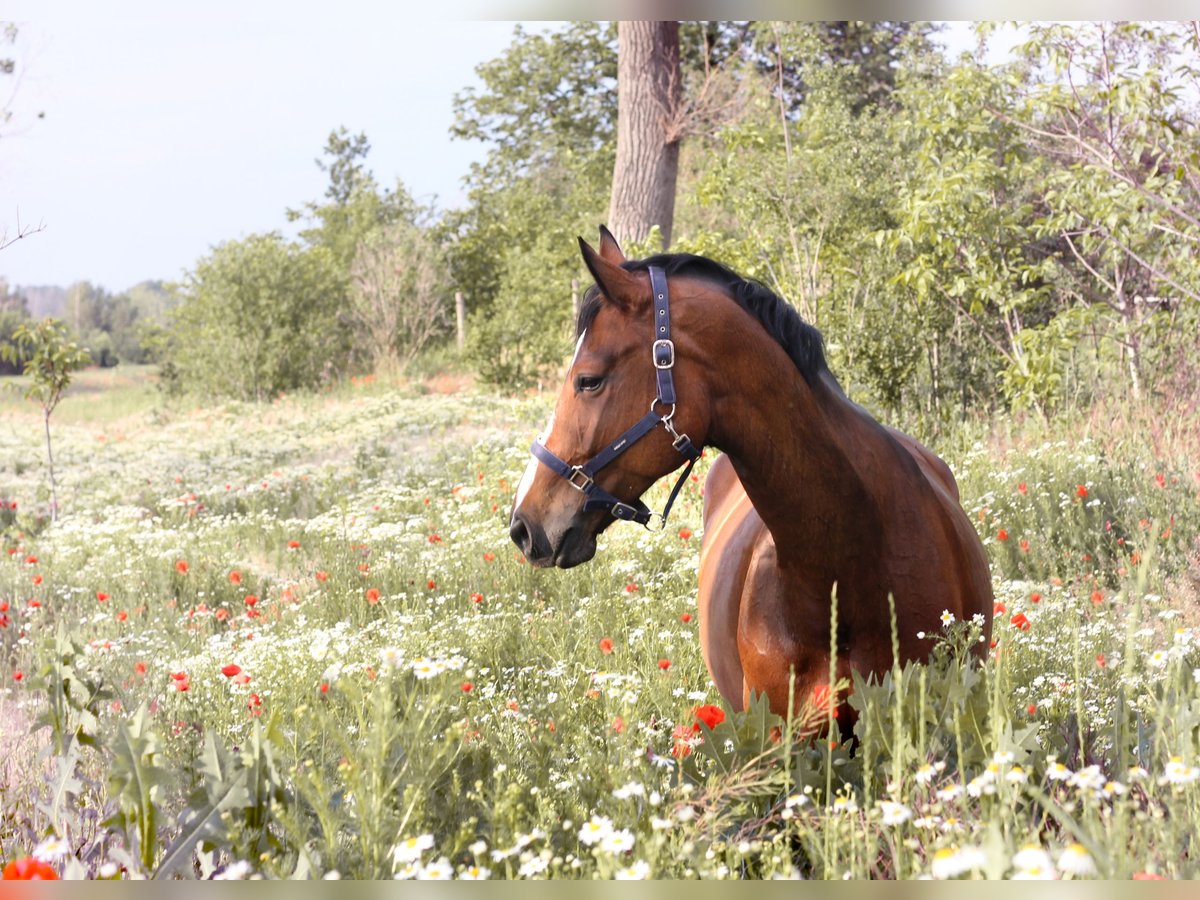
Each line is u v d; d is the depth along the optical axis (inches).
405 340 1104.8
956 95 379.9
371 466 498.0
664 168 543.8
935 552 111.1
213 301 1013.2
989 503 275.1
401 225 1184.2
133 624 260.8
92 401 1283.2
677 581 246.7
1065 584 234.5
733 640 122.6
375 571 291.0
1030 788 79.0
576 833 102.5
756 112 567.5
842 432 107.7
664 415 106.9
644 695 153.1
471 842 102.3
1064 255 461.7
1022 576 252.1
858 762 103.0
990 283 394.9
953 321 433.4
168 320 1137.4
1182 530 242.1
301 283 1029.2
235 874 88.0
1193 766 91.0
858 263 440.8
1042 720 136.3
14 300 2476.6
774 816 101.5
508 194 1274.6
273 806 99.7
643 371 107.3
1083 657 157.3
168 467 564.4
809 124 540.7
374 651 187.8
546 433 112.3
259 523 396.5
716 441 109.1
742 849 93.4
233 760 102.3
